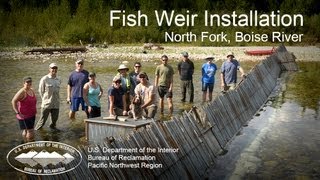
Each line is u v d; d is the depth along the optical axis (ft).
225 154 25.52
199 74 63.00
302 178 21.52
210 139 25.17
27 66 73.87
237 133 30.32
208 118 25.86
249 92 37.96
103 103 39.91
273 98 45.21
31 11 112.78
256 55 93.61
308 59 85.05
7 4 110.63
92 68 71.00
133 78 32.09
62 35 114.21
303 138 28.78
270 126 32.37
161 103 36.76
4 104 39.06
